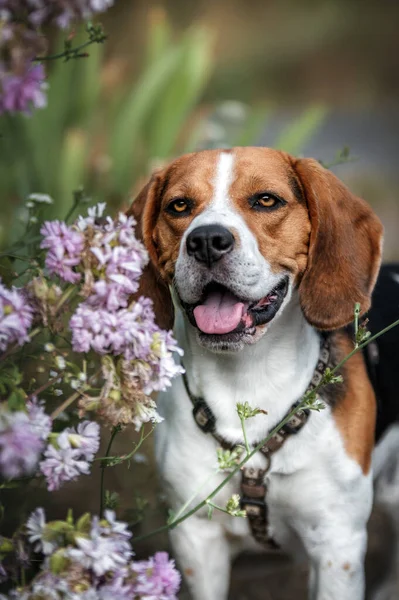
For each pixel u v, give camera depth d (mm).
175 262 3621
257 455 3654
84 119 7965
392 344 4293
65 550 2598
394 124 16859
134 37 11148
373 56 22438
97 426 2793
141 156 7805
